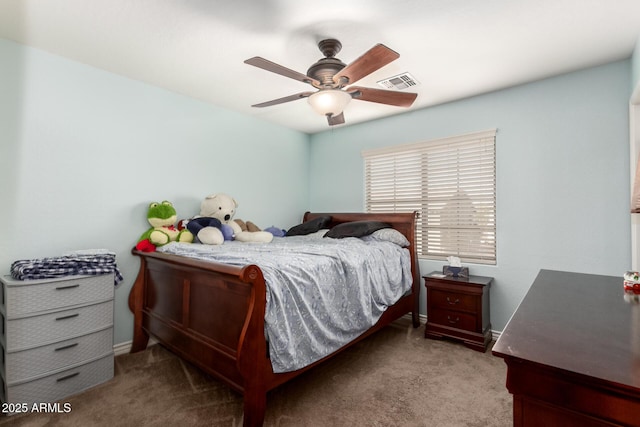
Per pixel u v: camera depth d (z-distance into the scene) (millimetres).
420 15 1849
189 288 2076
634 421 620
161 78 2734
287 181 4199
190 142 3152
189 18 1893
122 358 2533
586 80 2541
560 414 708
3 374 1905
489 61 2410
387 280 2703
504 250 2934
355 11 1810
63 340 1997
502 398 1994
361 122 3963
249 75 2674
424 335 3057
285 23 1932
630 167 2326
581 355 759
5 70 2127
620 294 1389
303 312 1829
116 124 2643
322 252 2279
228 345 1751
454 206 3271
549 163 2705
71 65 2404
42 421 1760
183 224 2934
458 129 3201
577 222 2582
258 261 1865
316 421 1760
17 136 2172
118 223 2650
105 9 1813
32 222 2230
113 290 2256
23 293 1854
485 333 2756
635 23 1916
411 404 1928
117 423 1741
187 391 2061
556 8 1783
